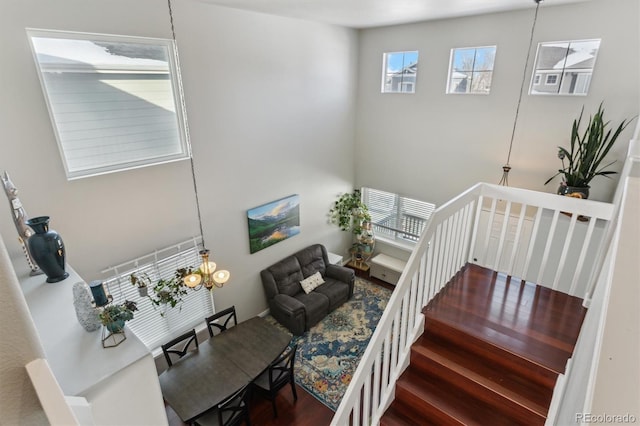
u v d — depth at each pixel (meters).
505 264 4.70
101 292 2.36
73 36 3.19
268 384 3.95
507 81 4.77
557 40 4.25
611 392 0.53
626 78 3.93
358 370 2.00
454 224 2.91
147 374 2.12
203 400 3.51
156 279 4.22
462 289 2.95
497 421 2.12
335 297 5.95
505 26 4.60
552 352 2.24
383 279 6.97
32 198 3.16
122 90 3.65
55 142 3.23
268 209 5.46
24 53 2.93
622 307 0.69
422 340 2.61
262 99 4.94
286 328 5.55
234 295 5.32
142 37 3.58
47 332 2.22
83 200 3.48
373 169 6.81
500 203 5.05
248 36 4.54
